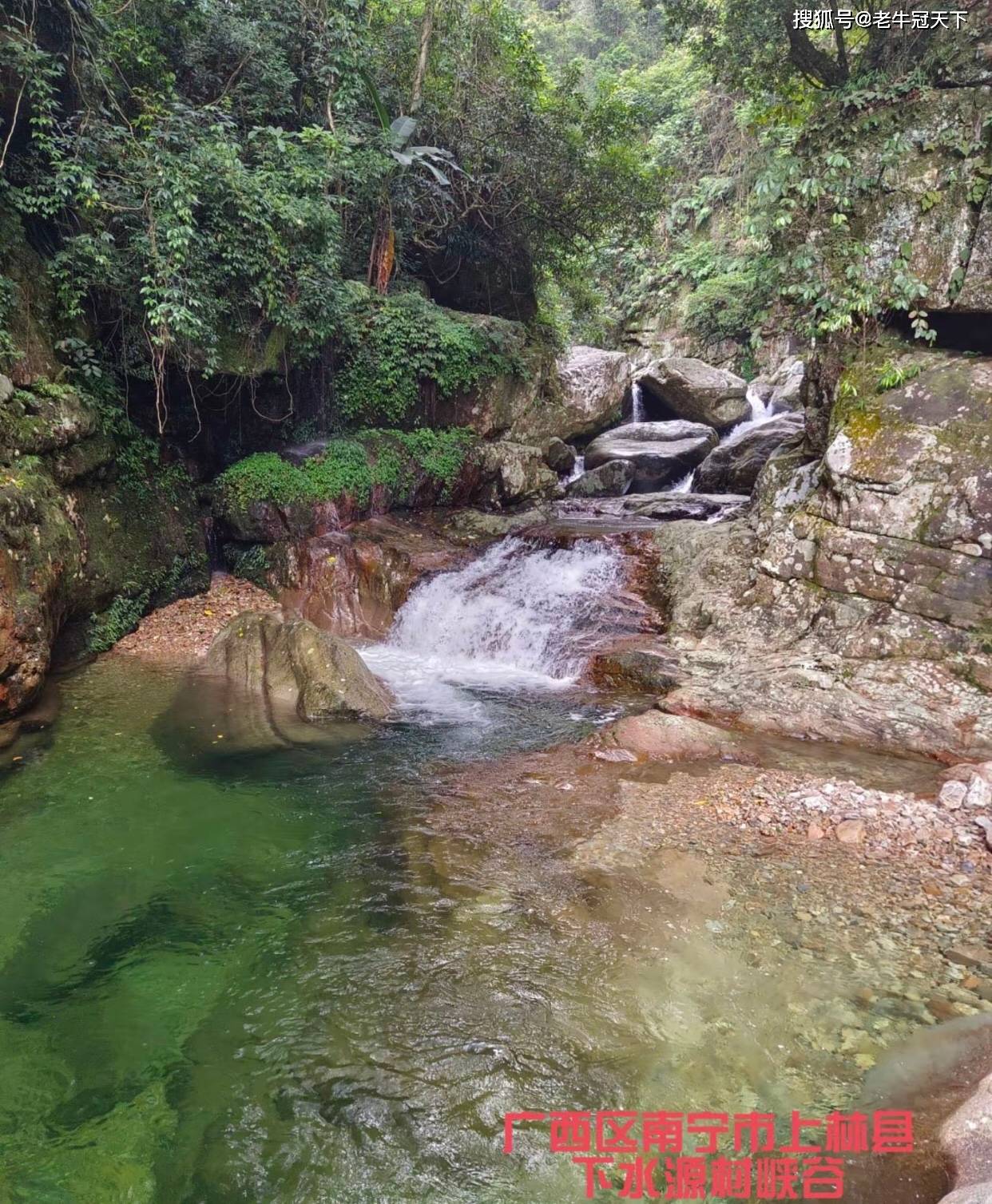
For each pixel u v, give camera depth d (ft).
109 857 15.26
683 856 15.15
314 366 36.91
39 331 25.77
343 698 23.16
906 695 20.93
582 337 81.41
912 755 19.56
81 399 27.04
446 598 31.09
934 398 23.21
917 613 22.26
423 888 14.14
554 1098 9.59
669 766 19.47
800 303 27.81
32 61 23.73
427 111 43.06
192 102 33.58
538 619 29.27
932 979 11.51
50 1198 8.36
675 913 13.26
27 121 26.03
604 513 40.98
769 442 45.75
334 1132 9.16
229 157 28.30
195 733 21.36
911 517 22.58
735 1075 9.82
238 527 34.17
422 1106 9.50
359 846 15.69
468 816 16.96
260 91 35.22
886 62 26.84
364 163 35.96
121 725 21.71
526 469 43.27
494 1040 10.48
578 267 57.98
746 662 24.18
